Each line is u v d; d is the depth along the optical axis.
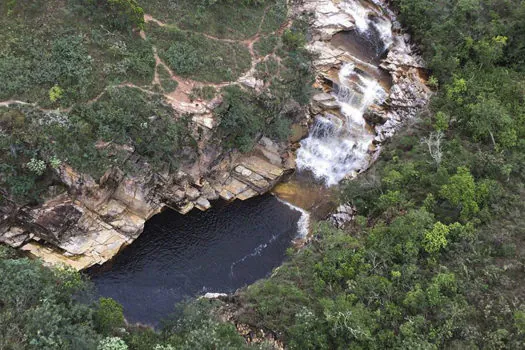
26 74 57.34
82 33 61.66
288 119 69.81
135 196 59.47
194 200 62.94
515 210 52.03
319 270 50.41
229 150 65.38
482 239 49.59
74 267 53.19
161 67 64.62
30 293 42.03
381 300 45.84
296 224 62.81
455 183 52.94
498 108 62.22
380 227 52.69
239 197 64.88
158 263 56.38
